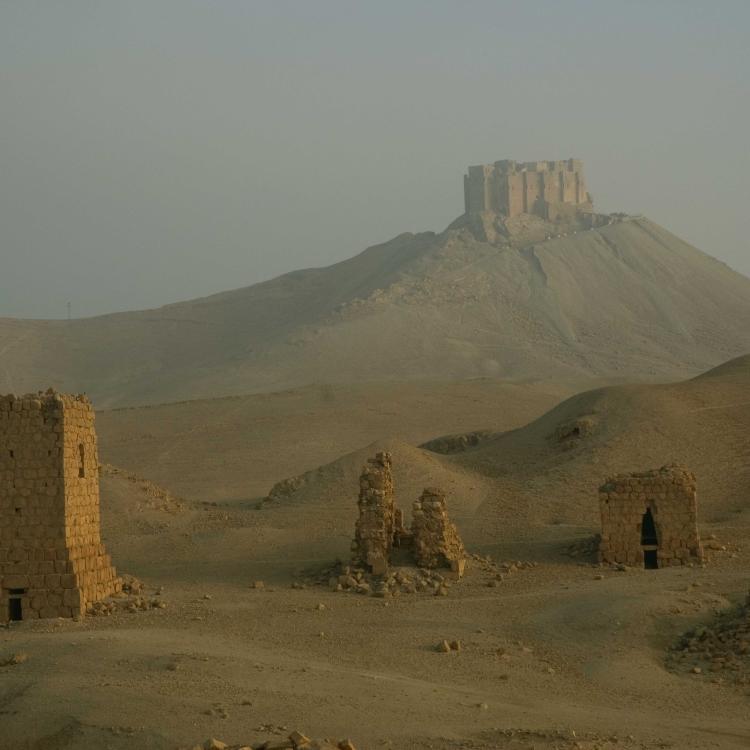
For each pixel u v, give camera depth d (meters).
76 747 27.00
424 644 36.78
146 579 48.97
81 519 41.50
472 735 27.64
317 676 31.72
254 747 25.11
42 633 36.88
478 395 129.38
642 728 29.11
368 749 26.39
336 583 46.56
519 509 62.69
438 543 48.34
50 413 40.19
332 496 66.25
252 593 45.50
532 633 38.12
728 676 33.78
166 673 30.89
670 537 49.97
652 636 37.09
